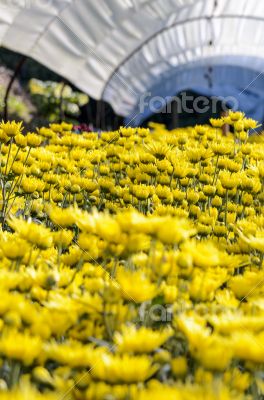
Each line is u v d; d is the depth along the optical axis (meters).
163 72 15.07
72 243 2.23
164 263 1.54
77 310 1.40
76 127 8.38
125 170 3.75
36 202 2.79
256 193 3.09
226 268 1.79
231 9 12.57
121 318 1.40
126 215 1.48
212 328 1.47
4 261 1.72
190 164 3.57
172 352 1.36
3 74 13.43
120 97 14.26
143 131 4.34
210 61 15.28
